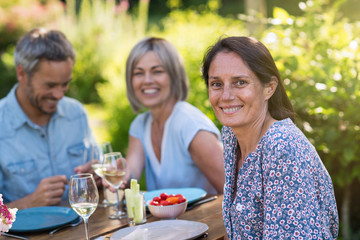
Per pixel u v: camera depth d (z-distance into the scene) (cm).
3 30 955
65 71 273
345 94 291
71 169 305
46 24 969
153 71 280
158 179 282
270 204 152
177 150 273
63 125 302
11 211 158
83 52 913
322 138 299
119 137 503
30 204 241
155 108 283
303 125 302
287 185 149
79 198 173
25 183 284
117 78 546
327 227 154
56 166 297
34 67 266
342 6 425
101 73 901
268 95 164
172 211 199
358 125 290
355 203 332
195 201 226
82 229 202
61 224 202
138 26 963
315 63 313
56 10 982
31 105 284
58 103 303
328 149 298
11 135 282
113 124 514
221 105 164
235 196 179
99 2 1023
